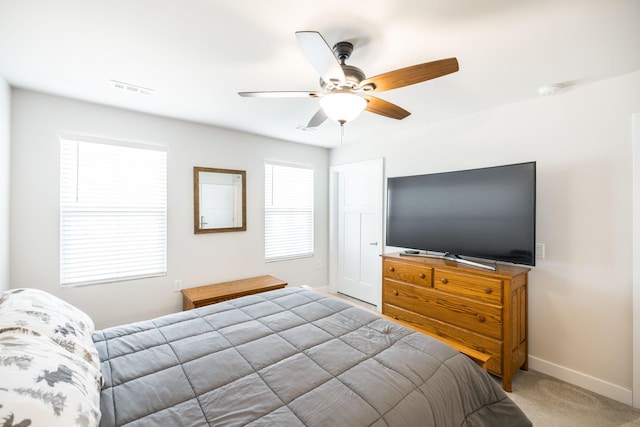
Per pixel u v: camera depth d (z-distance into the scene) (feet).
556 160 7.37
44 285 7.72
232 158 11.13
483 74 6.39
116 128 8.67
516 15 4.42
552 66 6.03
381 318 5.86
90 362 3.60
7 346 2.77
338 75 4.68
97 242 8.53
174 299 9.85
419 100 7.93
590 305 6.88
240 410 3.19
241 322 5.58
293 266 13.26
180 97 7.82
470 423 4.04
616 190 6.52
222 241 10.98
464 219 8.27
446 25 4.68
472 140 9.02
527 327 7.75
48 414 2.25
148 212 9.36
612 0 4.08
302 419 3.05
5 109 6.82
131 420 3.02
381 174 11.87
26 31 4.91
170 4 4.24
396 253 10.09
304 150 13.51
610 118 6.59
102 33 4.98
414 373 3.93
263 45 5.34
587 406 6.28
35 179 7.56
